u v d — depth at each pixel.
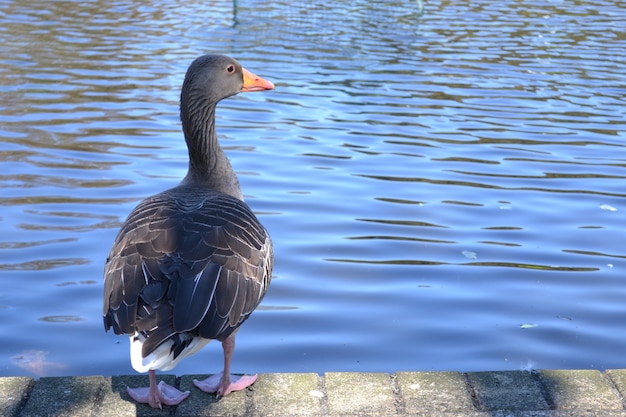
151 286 1.33
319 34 6.27
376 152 3.59
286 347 2.10
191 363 2.03
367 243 2.70
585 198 3.12
